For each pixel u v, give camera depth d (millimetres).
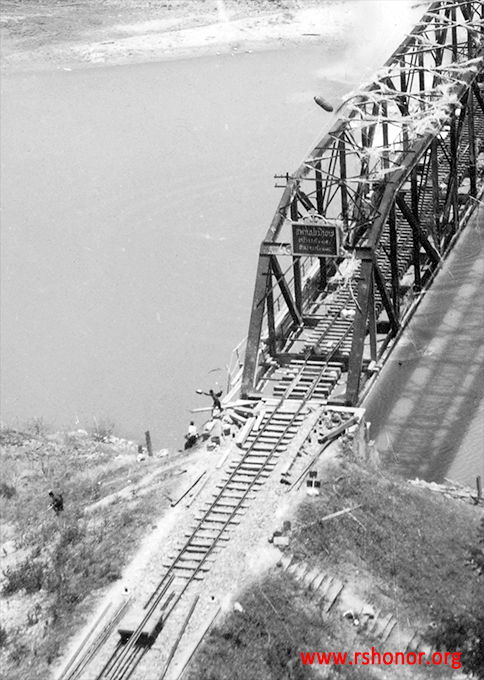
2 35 103438
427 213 63750
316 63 95625
